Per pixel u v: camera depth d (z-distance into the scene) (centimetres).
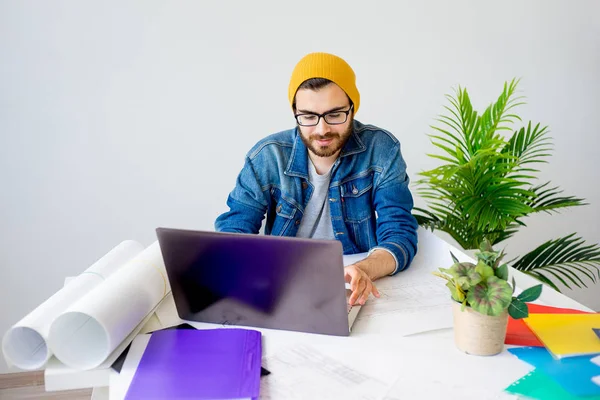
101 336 108
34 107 228
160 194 246
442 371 98
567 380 93
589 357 99
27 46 222
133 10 226
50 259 245
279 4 235
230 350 106
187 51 234
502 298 96
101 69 229
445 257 151
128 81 233
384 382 95
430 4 244
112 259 131
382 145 165
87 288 118
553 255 219
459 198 201
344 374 98
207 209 252
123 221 246
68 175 237
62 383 101
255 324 116
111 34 227
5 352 103
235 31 235
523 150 226
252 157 164
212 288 115
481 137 211
